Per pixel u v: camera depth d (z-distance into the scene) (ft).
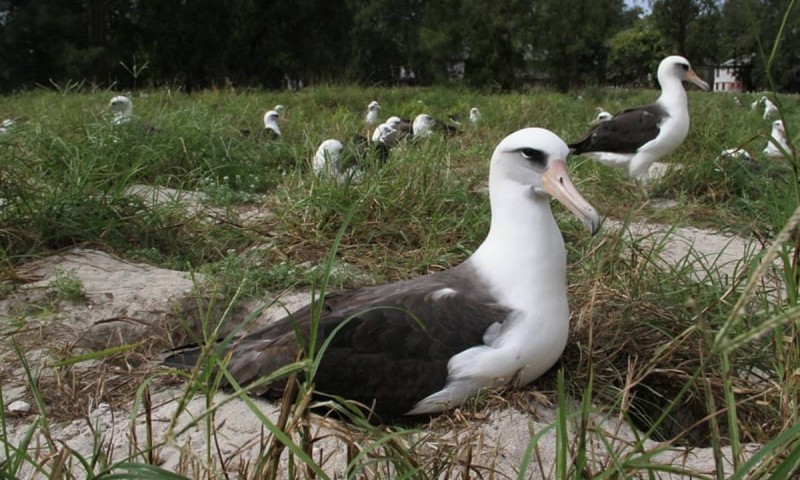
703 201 10.16
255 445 4.26
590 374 3.19
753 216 9.21
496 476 4.14
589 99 29.40
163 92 21.58
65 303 6.30
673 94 10.87
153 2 44.45
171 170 10.25
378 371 4.68
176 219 8.06
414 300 4.84
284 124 16.78
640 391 5.51
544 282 4.82
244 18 47.09
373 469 3.83
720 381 5.20
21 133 9.40
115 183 8.27
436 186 8.50
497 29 48.16
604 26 51.06
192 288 6.60
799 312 1.96
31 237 7.13
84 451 4.46
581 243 7.82
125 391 5.28
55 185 7.67
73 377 5.27
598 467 4.12
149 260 7.32
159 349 6.01
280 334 4.96
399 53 58.70
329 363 4.66
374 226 7.76
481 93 33.40
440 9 50.21
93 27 44.04
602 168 11.20
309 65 49.49
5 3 42.73
